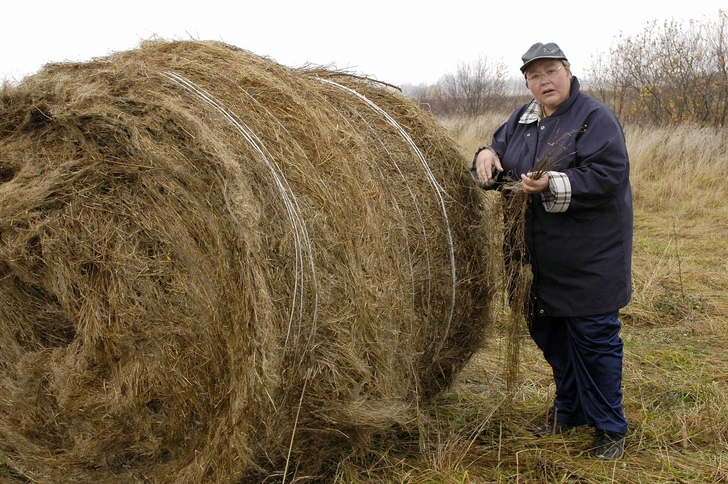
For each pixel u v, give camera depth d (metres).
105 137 2.73
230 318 2.56
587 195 3.06
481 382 4.20
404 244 3.07
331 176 2.83
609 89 15.91
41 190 2.71
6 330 2.93
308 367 2.73
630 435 3.45
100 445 2.85
